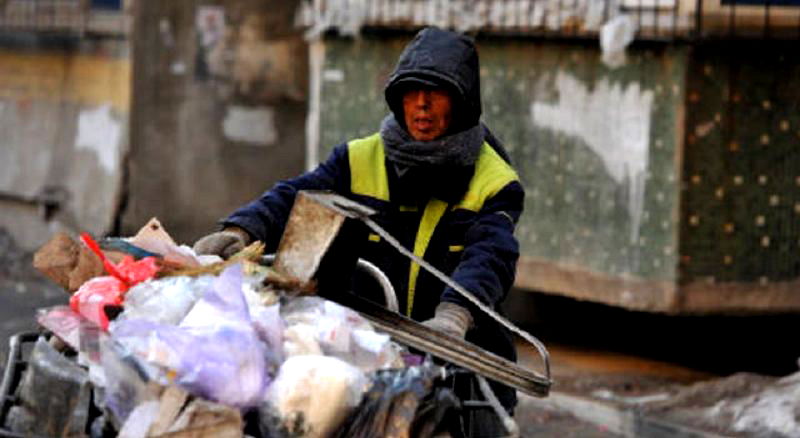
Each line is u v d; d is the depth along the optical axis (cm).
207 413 464
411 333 541
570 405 1435
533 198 1667
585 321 1820
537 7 1611
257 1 2409
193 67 2398
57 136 2534
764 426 1282
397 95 648
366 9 1841
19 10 2566
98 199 2427
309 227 551
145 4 2364
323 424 476
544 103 1644
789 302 1525
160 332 477
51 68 2561
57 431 489
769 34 1486
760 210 1512
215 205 2420
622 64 1544
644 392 1464
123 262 532
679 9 1474
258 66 2417
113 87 2414
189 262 548
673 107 1496
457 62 639
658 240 1521
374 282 600
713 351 1705
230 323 486
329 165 666
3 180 2611
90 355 493
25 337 552
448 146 636
